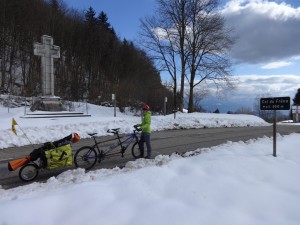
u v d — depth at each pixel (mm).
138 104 36781
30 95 39312
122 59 66062
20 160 7613
